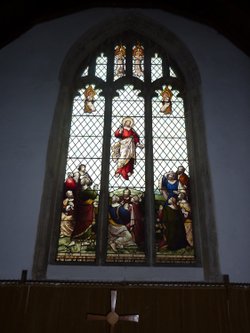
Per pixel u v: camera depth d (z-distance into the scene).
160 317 4.87
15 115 6.75
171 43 7.98
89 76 7.77
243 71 7.35
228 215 5.86
